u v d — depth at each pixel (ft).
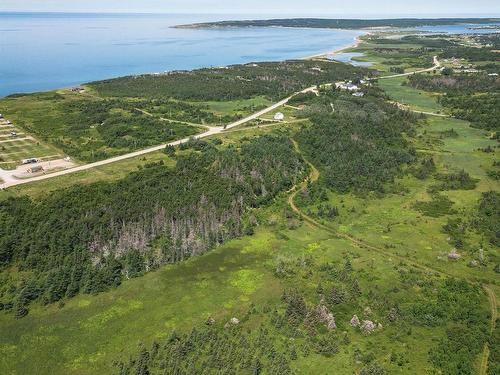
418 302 321.11
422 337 287.07
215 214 428.97
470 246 398.01
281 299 326.44
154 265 370.12
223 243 404.98
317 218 450.71
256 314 312.29
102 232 387.96
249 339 285.43
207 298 331.77
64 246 372.99
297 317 302.25
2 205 413.39
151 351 278.67
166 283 350.43
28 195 434.71
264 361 265.34
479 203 473.67
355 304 318.45
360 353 270.87
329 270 360.89
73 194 433.07
